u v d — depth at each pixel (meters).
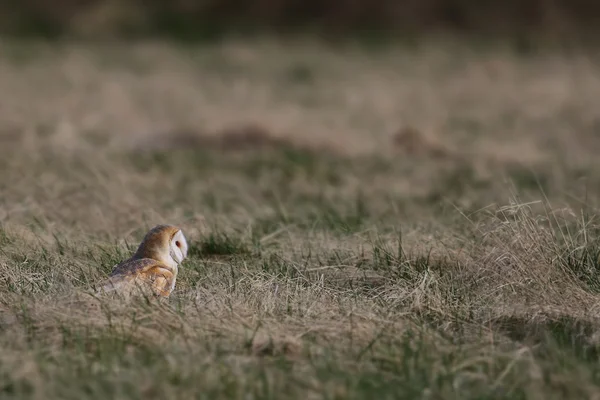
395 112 83.06
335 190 49.16
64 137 64.62
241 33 135.75
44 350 22.22
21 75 101.25
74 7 141.00
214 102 88.56
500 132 73.44
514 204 31.44
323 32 136.88
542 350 23.34
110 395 20.16
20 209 38.34
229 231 36.00
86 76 101.31
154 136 66.62
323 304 25.86
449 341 23.55
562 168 56.44
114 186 45.41
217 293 26.36
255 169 56.28
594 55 116.06
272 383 20.67
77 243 32.72
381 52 123.00
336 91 95.88
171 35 134.38
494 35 130.25
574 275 27.94
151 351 22.23
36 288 26.75
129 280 25.59
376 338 23.06
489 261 28.36
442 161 59.97
